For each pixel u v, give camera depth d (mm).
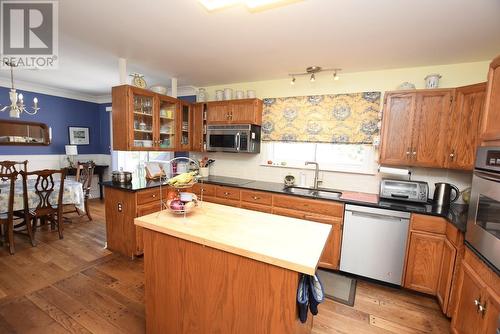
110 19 1872
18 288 2150
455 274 1844
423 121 2371
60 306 1938
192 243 1355
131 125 2869
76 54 2652
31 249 2906
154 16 1812
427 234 2145
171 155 4484
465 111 2133
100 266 2568
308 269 1025
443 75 2553
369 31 1922
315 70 2898
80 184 3518
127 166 5246
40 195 2980
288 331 1141
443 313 1959
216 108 3516
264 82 3496
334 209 2527
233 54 2525
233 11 1710
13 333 1652
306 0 1536
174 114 3553
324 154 3195
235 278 1248
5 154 4191
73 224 3785
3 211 2736
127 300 2039
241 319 1253
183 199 1622
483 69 2400
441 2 1510
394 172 2516
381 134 2545
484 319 1300
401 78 2727
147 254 1530
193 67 2990
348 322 1882
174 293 1446
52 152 4789
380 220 2320
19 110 3373
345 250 2494
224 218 1607
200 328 1380
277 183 3432
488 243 1323
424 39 2012
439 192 2383
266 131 3504
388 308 2061
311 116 3188
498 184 1257
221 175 3961
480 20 1688
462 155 2158
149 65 2949
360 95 2906
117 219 2824
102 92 4945
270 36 2084
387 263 2322
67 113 4992
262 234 1358
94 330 1704
